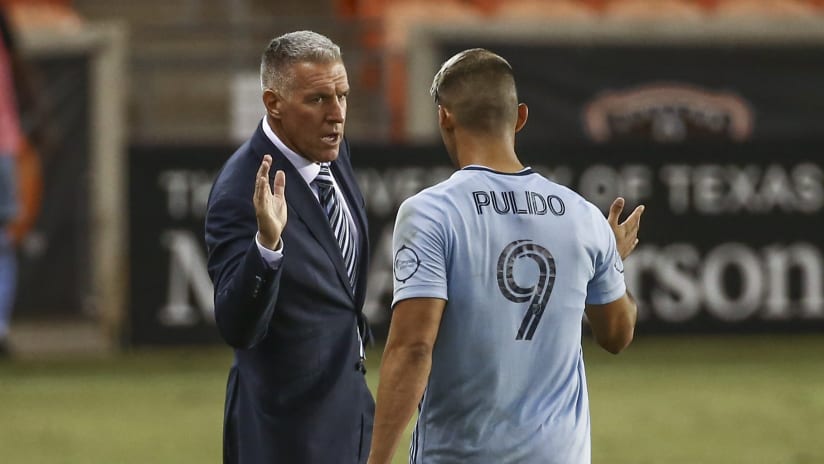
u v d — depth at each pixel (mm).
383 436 11883
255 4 52188
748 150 41406
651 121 42844
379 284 39875
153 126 46281
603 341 13352
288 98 14328
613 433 28328
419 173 40094
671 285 41312
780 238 41531
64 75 40781
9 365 38969
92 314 40938
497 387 12172
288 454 14539
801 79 43281
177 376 36625
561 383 12406
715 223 41344
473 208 12258
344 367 14812
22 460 25922
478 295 12141
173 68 46469
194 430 29000
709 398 32844
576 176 40938
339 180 15344
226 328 13617
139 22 51188
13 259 40219
